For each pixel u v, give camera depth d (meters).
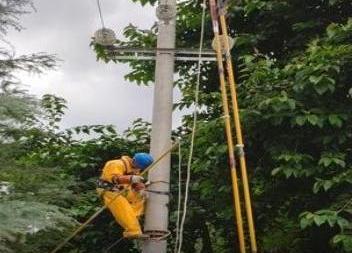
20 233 7.00
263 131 8.84
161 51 8.24
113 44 8.32
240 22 10.95
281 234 10.36
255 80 8.75
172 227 11.30
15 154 8.15
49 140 11.65
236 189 7.18
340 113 8.26
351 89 7.91
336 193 8.32
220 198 9.57
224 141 9.00
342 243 8.29
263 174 9.30
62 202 8.33
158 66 8.20
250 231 6.95
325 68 8.03
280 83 8.62
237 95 9.10
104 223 11.33
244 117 8.60
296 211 9.22
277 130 8.78
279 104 8.15
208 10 10.73
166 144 7.97
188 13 11.40
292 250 9.96
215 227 11.27
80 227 8.02
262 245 10.48
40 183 8.05
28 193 7.92
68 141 12.17
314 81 7.92
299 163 8.23
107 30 8.33
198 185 9.85
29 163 8.83
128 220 7.79
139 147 12.01
